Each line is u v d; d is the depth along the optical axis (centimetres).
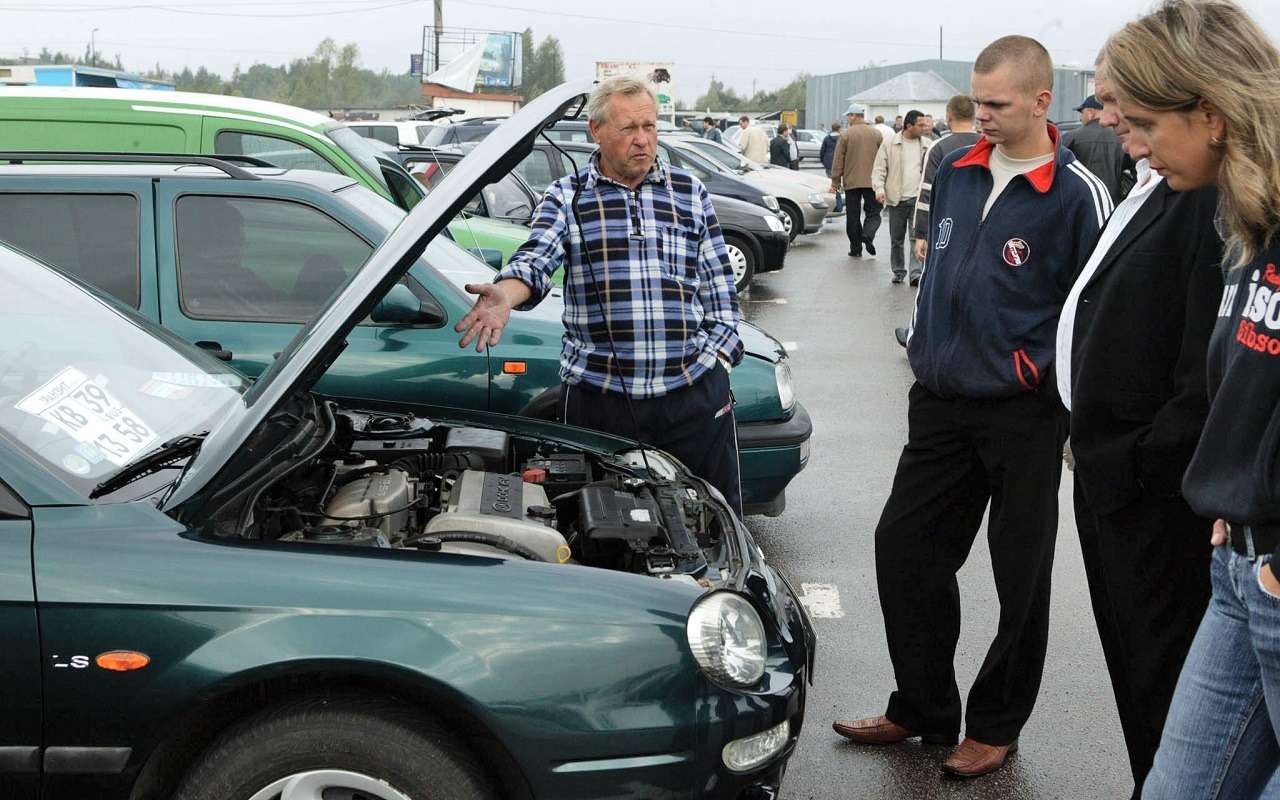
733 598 277
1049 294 344
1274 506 212
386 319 486
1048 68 334
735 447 418
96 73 1639
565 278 392
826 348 1029
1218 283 276
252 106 778
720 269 402
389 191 775
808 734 393
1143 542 303
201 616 250
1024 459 350
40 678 250
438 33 4525
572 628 258
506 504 323
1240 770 236
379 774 251
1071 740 390
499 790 265
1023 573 355
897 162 1365
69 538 257
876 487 651
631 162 378
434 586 259
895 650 377
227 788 251
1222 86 210
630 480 356
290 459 312
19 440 275
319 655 248
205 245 491
